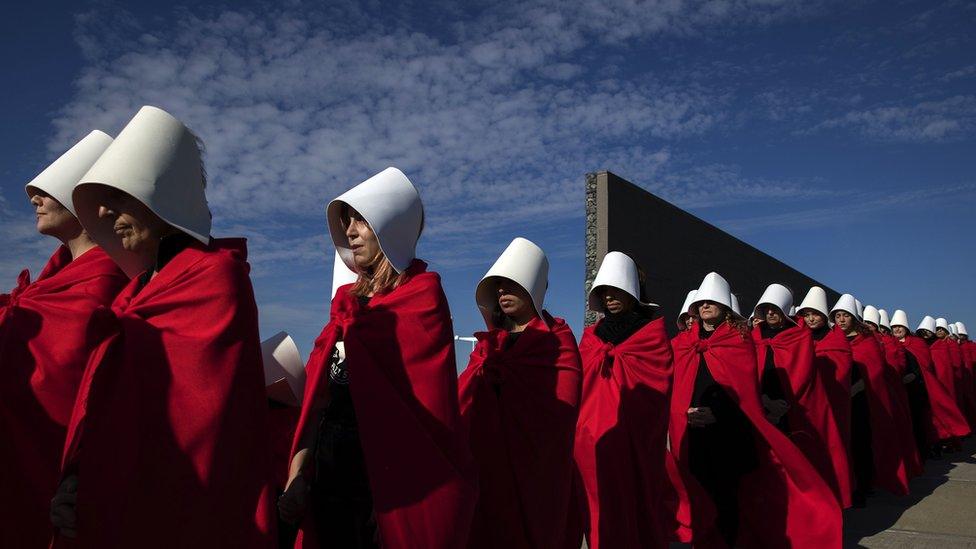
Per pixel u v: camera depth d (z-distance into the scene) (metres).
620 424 5.09
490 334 4.39
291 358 3.75
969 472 11.02
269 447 2.63
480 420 4.22
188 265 2.60
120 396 2.50
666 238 14.52
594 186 12.44
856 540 6.70
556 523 4.20
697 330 6.34
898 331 14.11
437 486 2.96
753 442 5.90
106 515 2.45
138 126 2.65
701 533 5.70
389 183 3.27
